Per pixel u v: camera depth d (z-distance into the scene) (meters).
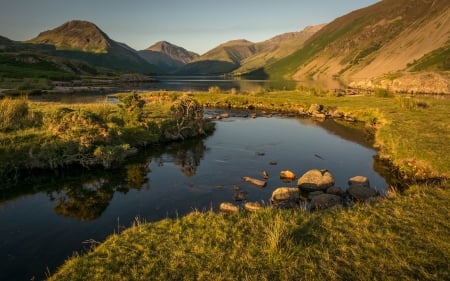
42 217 17.92
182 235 12.88
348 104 63.22
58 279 10.48
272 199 20.00
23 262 13.46
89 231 16.27
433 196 16.42
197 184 23.36
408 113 47.69
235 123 51.09
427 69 190.50
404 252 11.32
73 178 24.39
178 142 37.16
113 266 10.94
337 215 14.46
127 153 30.03
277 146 36.03
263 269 10.53
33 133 27.97
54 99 75.62
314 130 45.78
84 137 26.73
